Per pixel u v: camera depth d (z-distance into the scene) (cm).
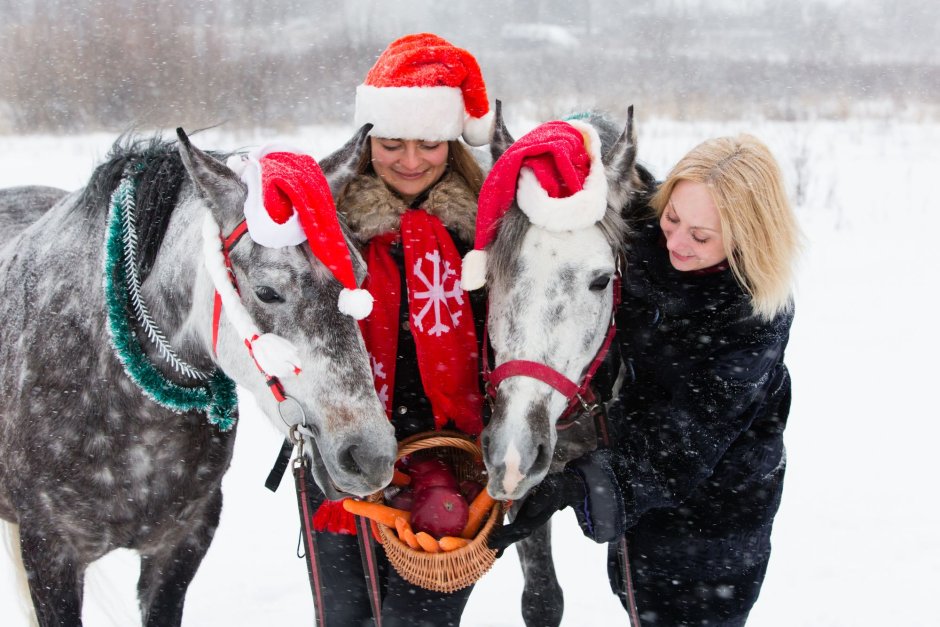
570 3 2130
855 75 1803
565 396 208
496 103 224
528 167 208
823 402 519
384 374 228
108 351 232
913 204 954
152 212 236
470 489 232
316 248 191
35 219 314
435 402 229
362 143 220
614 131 260
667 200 221
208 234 206
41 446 236
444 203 230
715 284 218
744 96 1598
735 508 242
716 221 208
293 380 199
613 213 214
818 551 372
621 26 2109
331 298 197
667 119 1356
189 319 229
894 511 403
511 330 205
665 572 246
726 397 222
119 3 1421
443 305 227
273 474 255
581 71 1702
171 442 240
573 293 204
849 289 715
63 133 1145
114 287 229
